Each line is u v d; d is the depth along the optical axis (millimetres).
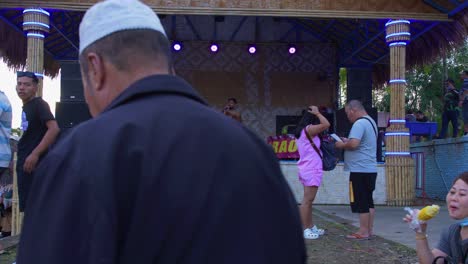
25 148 4930
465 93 12227
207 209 1048
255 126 17422
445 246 3043
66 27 14789
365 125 6391
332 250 5926
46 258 1030
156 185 1058
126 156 1086
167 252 1030
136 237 1033
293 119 17359
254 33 17328
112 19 1282
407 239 6703
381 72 18062
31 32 10805
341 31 16375
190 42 17344
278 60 17578
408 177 11289
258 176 1124
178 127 1130
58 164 1114
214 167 1088
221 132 1145
